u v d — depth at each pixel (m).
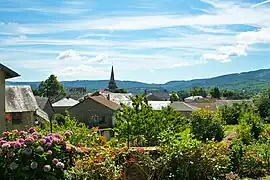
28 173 7.36
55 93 90.75
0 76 16.92
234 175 9.73
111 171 8.03
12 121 28.64
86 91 104.56
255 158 10.71
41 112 35.25
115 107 55.47
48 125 15.65
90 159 7.96
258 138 17.11
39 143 7.57
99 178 7.91
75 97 95.00
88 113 55.72
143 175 8.77
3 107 17.00
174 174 8.89
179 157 8.95
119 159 8.84
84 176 7.75
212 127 21.36
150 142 12.98
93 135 11.64
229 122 35.44
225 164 9.72
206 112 21.95
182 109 58.81
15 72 17.25
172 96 87.25
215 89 106.56
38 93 90.44
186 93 114.31
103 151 8.70
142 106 13.50
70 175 7.64
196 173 9.02
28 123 28.75
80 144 9.90
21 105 29.62
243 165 10.55
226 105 38.41
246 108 36.50
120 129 13.09
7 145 7.34
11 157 7.34
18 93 30.48
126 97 73.19
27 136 7.74
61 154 7.78
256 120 20.30
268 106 36.00
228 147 10.73
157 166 8.81
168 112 13.98
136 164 8.78
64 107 66.88
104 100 58.06
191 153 9.02
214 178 9.11
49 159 7.54
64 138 8.38
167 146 9.12
